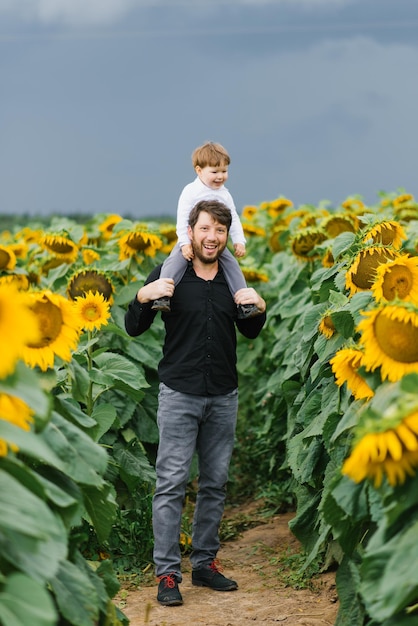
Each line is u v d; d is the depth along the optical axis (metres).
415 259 4.23
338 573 3.97
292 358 6.31
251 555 6.15
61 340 3.78
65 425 3.31
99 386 5.66
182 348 5.34
